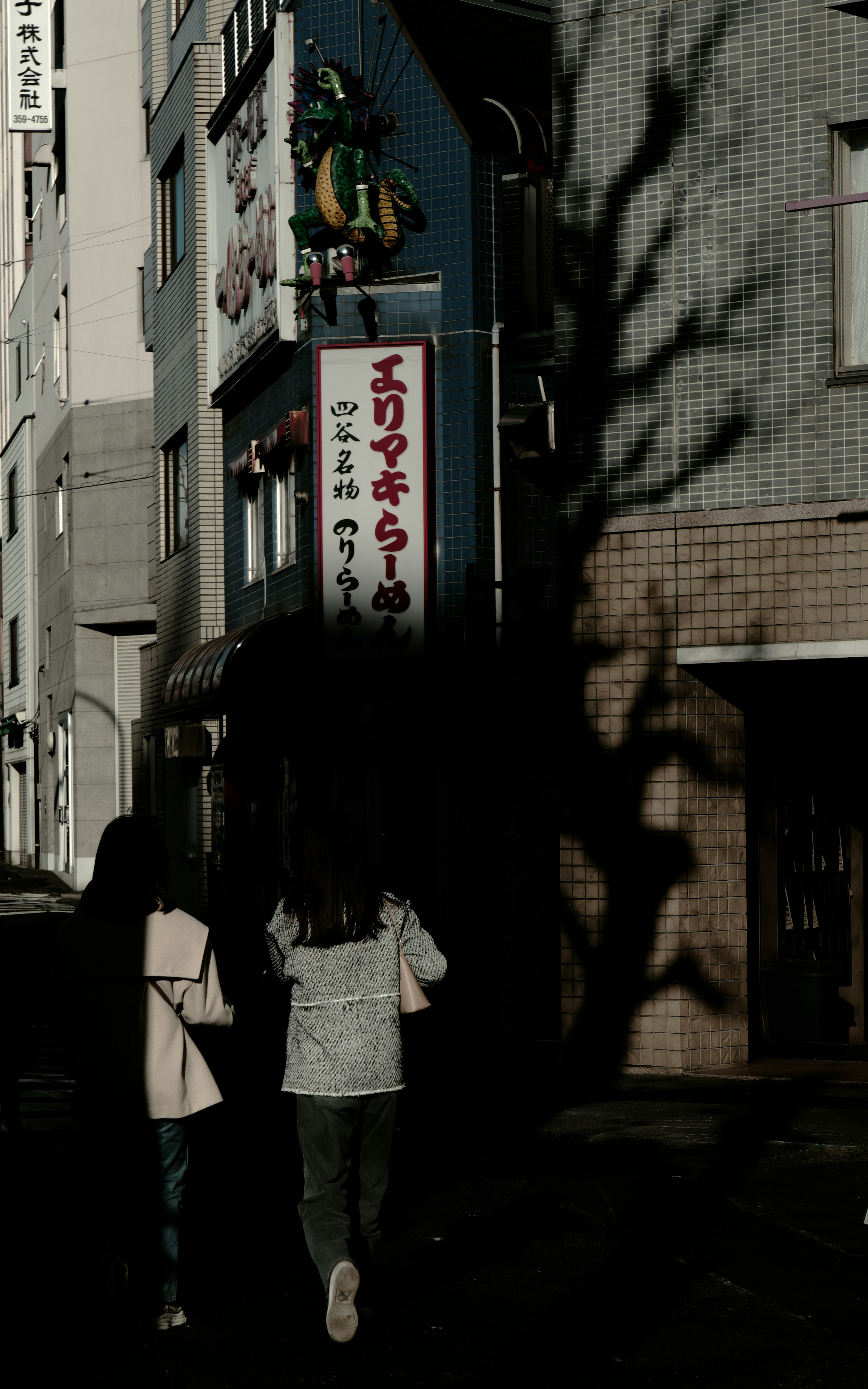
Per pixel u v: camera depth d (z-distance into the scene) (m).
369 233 14.99
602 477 10.05
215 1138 8.34
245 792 18.48
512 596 14.35
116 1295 4.80
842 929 10.97
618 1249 5.88
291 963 4.90
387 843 15.33
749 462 9.63
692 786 9.77
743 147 9.70
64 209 32.06
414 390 14.91
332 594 14.98
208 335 19.22
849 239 9.52
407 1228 6.24
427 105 15.20
